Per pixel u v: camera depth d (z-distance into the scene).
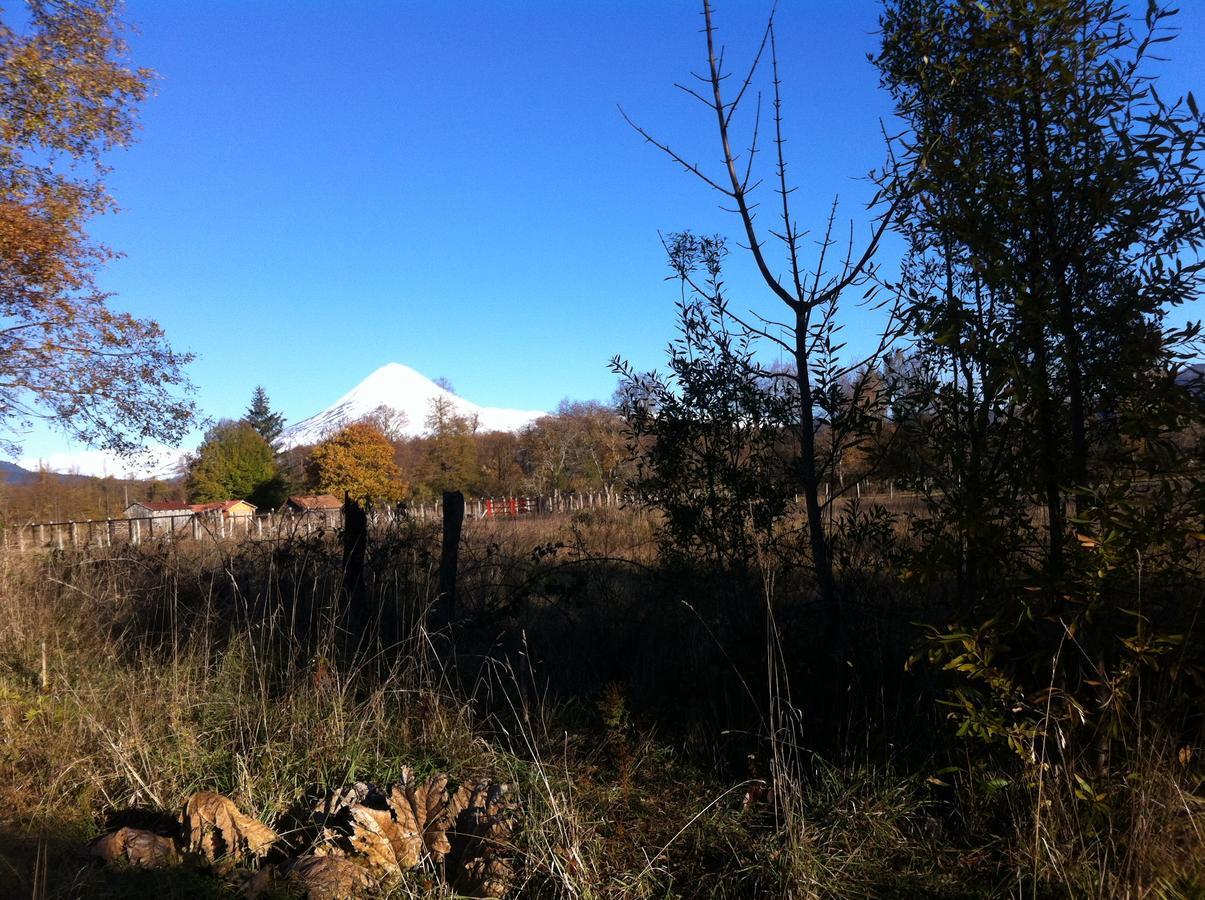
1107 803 3.22
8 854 3.76
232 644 5.82
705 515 5.61
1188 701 3.44
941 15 4.07
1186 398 3.25
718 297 5.45
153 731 4.86
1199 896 2.81
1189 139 3.29
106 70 13.83
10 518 11.45
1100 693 3.38
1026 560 3.77
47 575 7.84
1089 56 3.61
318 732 4.74
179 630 6.38
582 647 6.00
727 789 4.09
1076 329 3.63
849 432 4.77
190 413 16.47
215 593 7.06
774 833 3.65
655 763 4.44
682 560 5.72
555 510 18.50
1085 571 3.34
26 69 13.01
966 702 3.44
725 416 5.42
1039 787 3.27
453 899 3.40
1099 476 3.59
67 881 3.53
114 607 7.21
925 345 4.29
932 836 3.59
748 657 4.79
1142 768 3.21
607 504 17.28
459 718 4.85
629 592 7.02
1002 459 3.80
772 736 3.85
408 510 8.83
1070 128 3.55
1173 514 3.26
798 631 4.97
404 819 3.83
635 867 3.58
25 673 5.91
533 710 5.04
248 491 54.34
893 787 3.87
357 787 4.12
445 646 5.93
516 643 6.08
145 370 15.66
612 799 4.05
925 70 4.16
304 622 6.49
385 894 3.48
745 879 3.44
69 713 5.12
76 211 13.89
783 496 5.26
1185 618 3.44
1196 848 2.97
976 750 3.82
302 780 4.44
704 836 3.74
